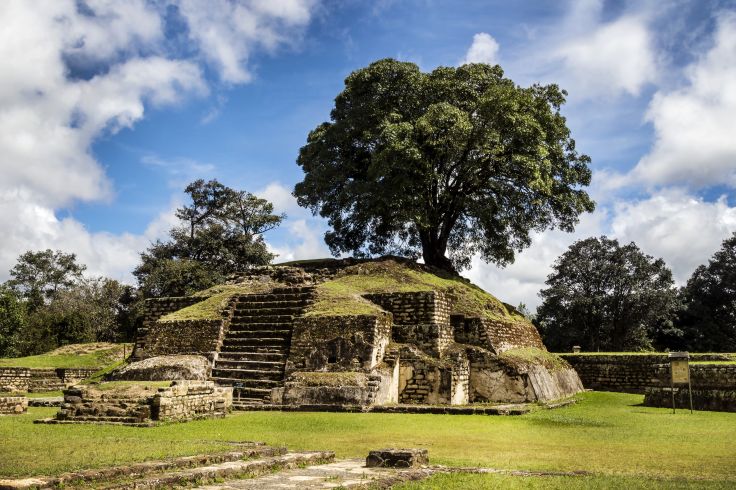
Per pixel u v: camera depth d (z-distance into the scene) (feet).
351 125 109.50
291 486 25.35
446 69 107.24
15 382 86.74
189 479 25.12
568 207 111.75
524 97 100.12
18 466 25.18
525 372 71.67
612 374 102.58
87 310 163.73
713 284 180.65
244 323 78.69
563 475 29.17
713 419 55.67
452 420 52.60
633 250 167.63
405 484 26.78
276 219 179.93
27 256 208.33
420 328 73.87
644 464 33.01
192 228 180.04
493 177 109.09
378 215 107.34
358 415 54.54
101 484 23.17
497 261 119.85
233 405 59.41
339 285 84.99
